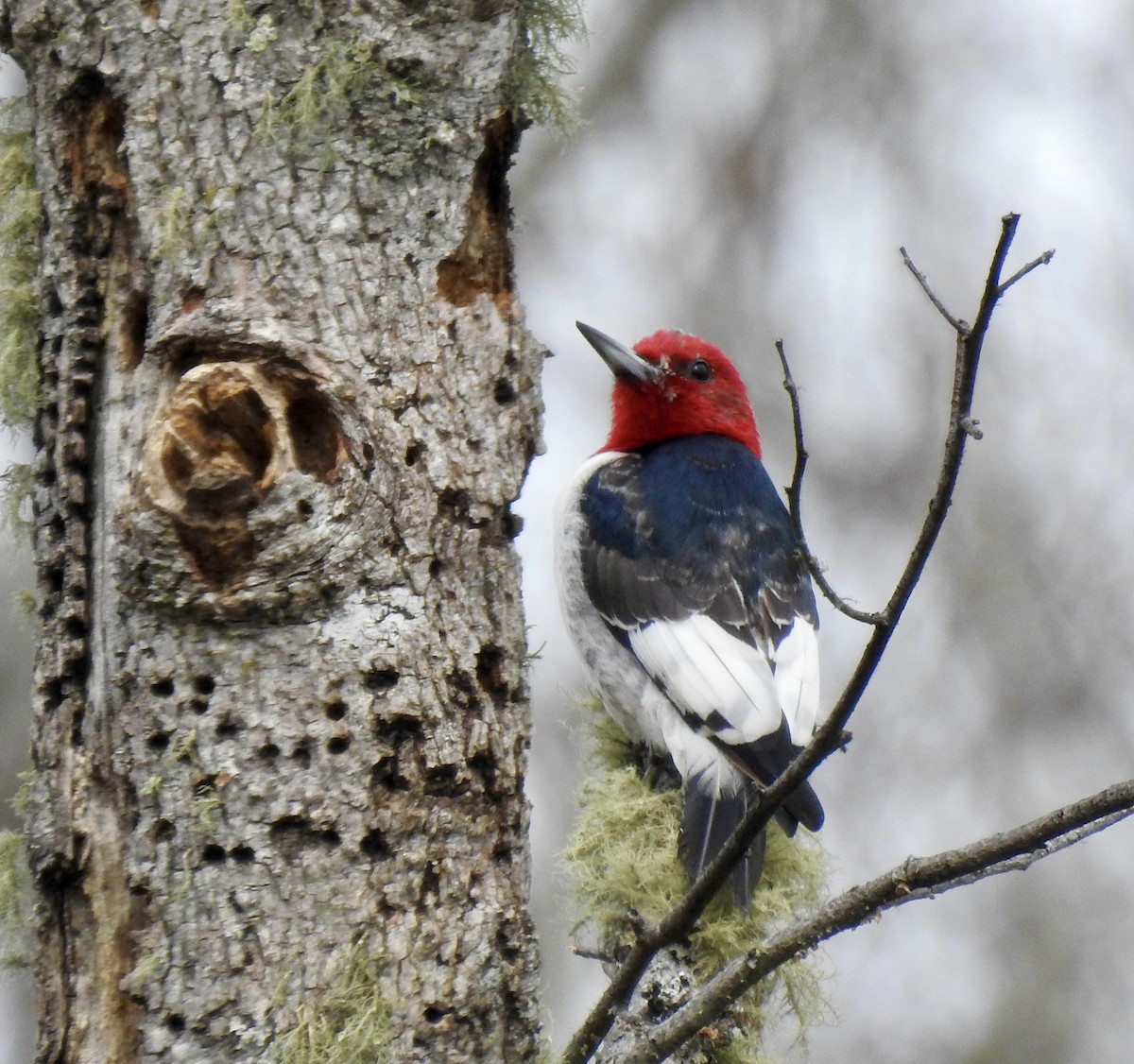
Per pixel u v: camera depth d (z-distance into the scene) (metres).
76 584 7.52
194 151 7.64
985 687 19.03
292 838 7.33
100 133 7.79
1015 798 18.50
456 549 7.83
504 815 7.85
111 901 7.30
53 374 7.79
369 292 7.74
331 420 7.58
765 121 19.44
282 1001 7.21
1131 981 18.81
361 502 7.50
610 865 10.69
